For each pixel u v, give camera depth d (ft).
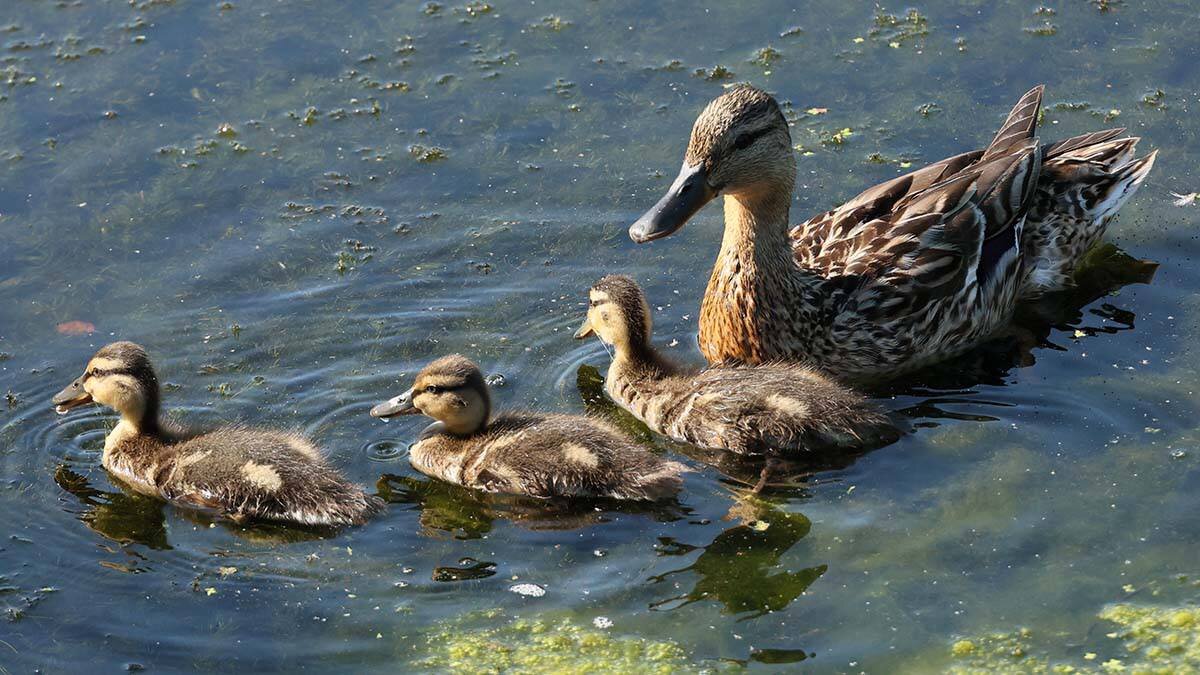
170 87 36.58
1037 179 30.50
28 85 36.47
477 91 36.55
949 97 35.70
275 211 33.24
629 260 31.99
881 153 34.22
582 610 22.82
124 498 26.35
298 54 37.76
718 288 29.19
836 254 29.48
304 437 27.17
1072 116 34.65
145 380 26.89
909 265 28.76
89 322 30.07
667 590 23.17
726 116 27.71
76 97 36.17
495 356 29.60
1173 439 25.88
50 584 23.85
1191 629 21.61
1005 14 38.34
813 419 26.22
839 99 35.88
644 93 36.24
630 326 28.37
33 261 31.60
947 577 22.94
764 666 21.40
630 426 28.30
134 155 34.55
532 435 26.35
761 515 24.81
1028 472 25.29
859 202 30.48
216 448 26.14
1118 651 21.31
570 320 30.45
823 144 34.58
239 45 38.04
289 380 28.78
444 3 39.73
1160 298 30.27
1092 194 31.04
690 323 30.66
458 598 23.21
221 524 25.52
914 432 26.78
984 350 29.63
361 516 25.17
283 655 22.12
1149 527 23.72
